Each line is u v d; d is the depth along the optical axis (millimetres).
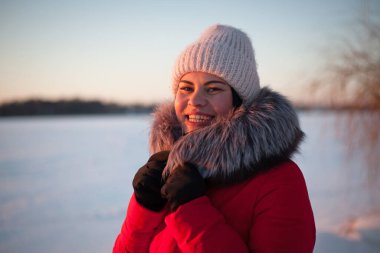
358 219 4098
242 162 861
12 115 59750
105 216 5270
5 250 3947
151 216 996
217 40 993
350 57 4176
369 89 4047
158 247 997
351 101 4219
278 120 904
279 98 979
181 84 1055
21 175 9172
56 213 5473
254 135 876
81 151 14742
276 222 825
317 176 7934
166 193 892
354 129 4137
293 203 836
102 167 10648
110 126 32875
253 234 858
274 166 876
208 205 863
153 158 1085
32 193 7004
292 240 808
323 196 5922
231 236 825
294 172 895
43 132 25797
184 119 1066
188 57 1010
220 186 908
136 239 1043
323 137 4621
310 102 4445
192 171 893
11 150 14992
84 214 5402
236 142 875
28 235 4418
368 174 4195
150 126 1254
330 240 3463
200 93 1001
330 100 4301
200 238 816
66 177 8930
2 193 7012
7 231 4602
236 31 1051
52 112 63375
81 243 4082
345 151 4320
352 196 5715
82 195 6824
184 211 844
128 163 11477
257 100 982
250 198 877
